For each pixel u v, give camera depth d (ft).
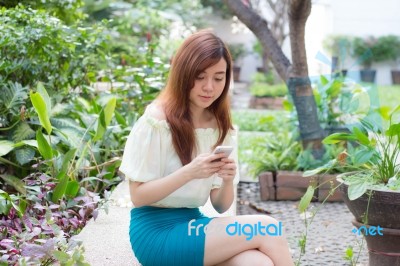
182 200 9.48
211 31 9.17
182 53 9.05
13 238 10.57
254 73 63.26
